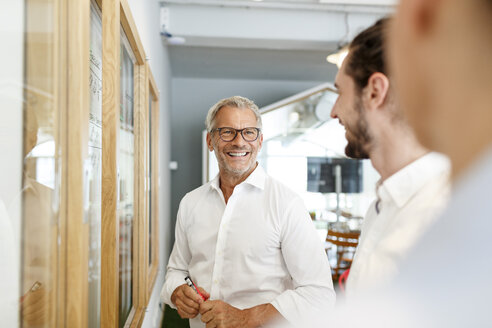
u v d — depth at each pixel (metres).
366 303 0.23
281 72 6.37
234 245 1.42
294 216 1.38
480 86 0.18
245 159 1.46
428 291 0.20
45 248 0.74
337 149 5.26
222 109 1.49
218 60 5.68
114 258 1.25
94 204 1.15
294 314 1.24
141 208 2.21
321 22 4.14
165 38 3.98
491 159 0.18
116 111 1.24
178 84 6.82
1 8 0.61
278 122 5.20
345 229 5.16
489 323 0.18
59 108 0.78
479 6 0.18
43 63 0.72
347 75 0.67
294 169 5.20
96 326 1.19
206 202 1.56
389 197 0.62
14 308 0.67
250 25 4.06
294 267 1.36
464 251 0.18
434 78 0.20
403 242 0.40
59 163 0.78
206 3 3.89
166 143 4.96
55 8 0.75
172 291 1.48
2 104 0.62
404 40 0.21
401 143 0.61
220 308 1.28
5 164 0.63
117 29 1.23
